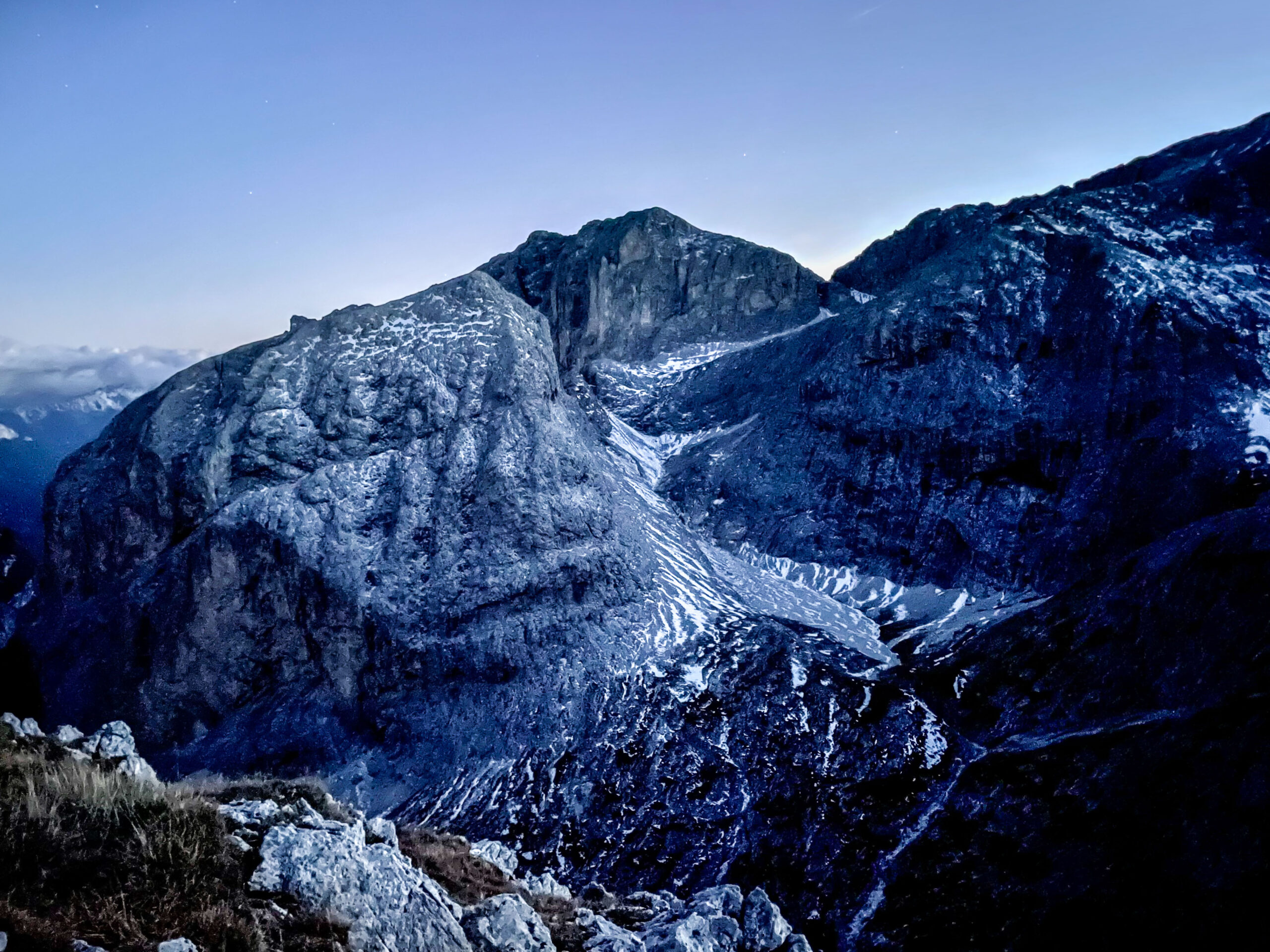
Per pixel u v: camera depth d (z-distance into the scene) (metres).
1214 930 26.20
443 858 20.33
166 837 11.50
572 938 17.62
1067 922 29.22
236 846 12.27
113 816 11.58
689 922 18.75
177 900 10.38
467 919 15.17
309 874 12.19
